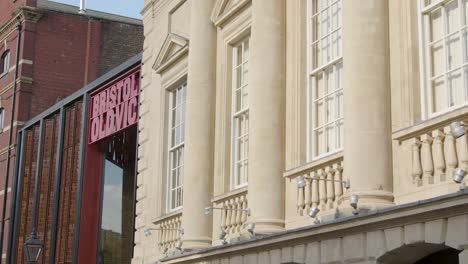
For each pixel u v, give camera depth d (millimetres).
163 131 20938
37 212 31438
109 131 26453
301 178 12906
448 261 11766
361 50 12539
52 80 37094
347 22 12828
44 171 31641
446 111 11648
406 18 12336
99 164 27938
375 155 12250
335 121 14203
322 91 14750
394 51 12547
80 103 29312
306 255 13508
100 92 27703
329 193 13594
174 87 21000
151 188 21203
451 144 10992
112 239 26891
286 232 13898
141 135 22391
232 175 17641
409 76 12133
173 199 20391
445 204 10328
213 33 18656
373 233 11906
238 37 17750
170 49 20859
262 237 14641
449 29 11844
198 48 18578
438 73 11945
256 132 15398
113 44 39156
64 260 28203
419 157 11695
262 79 15492
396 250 11477
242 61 17812
